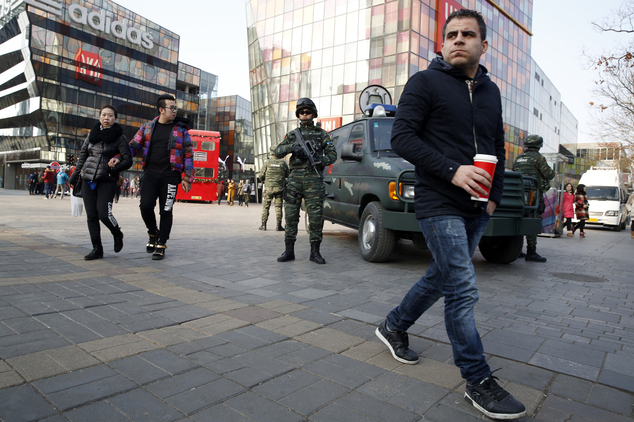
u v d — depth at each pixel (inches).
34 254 195.6
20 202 692.7
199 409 69.5
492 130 81.9
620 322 134.0
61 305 120.0
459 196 77.8
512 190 204.1
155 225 219.1
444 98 79.1
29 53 1673.2
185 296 138.9
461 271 76.7
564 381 88.0
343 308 135.0
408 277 190.4
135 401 70.9
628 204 536.1
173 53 2242.9
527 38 1552.7
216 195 1085.1
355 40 1063.0
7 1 1743.4
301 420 67.9
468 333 75.7
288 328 112.5
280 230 372.8
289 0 1216.2
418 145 77.0
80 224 346.3
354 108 1059.9
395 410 72.7
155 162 205.6
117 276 161.2
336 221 281.4
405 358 92.9
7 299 122.7
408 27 968.9
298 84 1187.3
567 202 493.7
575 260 273.7
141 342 96.9
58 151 1792.6
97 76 1902.1
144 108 2112.5
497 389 73.6
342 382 82.4
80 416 65.2
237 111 2635.3
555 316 138.5
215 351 94.3
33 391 71.9
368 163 233.8
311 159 210.7
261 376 83.0
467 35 79.3
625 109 641.6
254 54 1355.8
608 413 75.2
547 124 2048.5
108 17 1927.9
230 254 232.7
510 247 233.9
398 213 202.7
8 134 2052.2
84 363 83.9
